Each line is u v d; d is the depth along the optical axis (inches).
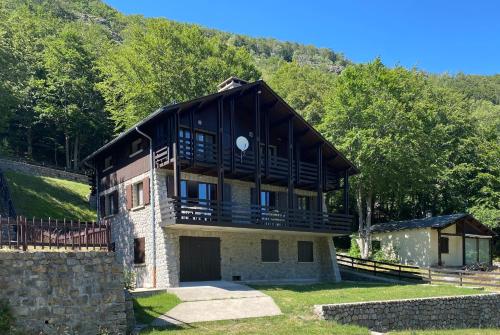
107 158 1295.5
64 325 586.6
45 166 1902.1
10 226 617.3
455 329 888.9
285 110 1208.8
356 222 2290.8
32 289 572.7
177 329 656.4
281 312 765.9
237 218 1075.9
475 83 5329.7
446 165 2149.4
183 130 1075.3
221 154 1079.6
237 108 1189.1
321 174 1290.6
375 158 1662.2
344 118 1712.6
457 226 1685.5
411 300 867.4
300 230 1200.8
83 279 609.9
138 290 859.4
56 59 2273.6
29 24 2546.8
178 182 1002.7
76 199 1641.2
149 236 1066.1
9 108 1744.6
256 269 1184.8
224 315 735.7
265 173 1167.6
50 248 618.5
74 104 2212.1
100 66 2084.2
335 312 764.0
